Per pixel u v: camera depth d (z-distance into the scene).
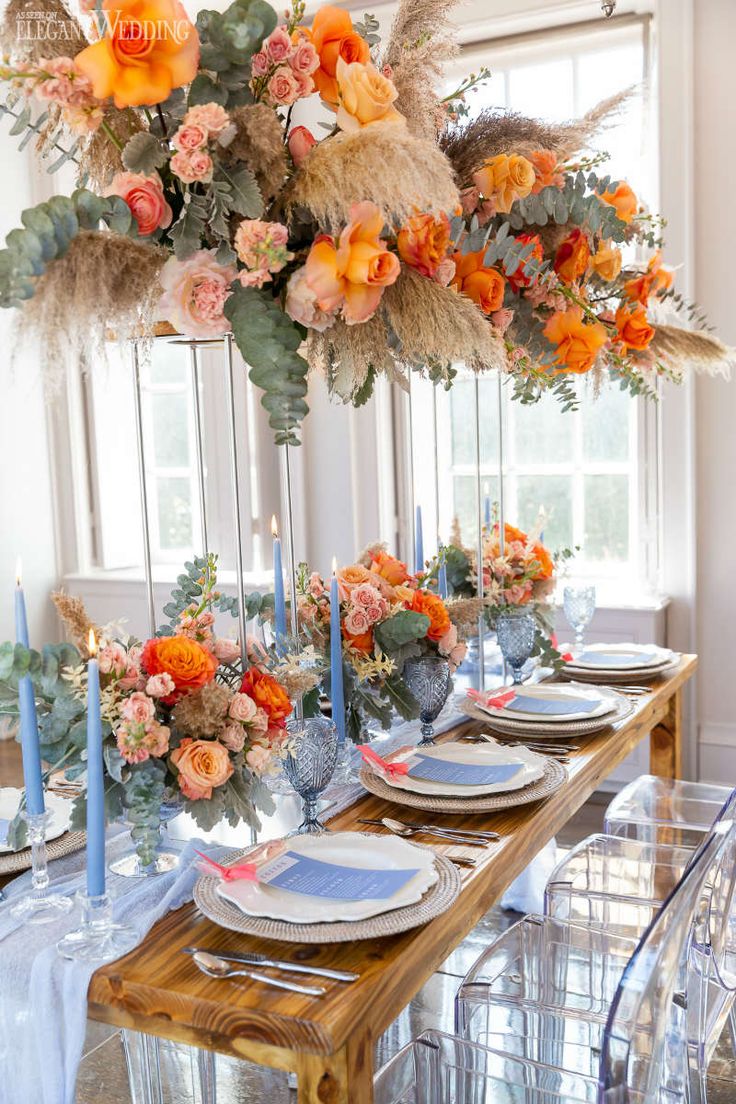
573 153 2.23
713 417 3.89
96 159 1.57
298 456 4.56
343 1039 1.18
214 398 4.70
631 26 3.93
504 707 2.36
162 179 1.58
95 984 1.30
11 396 4.91
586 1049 2.02
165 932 1.41
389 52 1.81
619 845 2.36
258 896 1.39
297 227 1.65
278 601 1.93
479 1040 1.72
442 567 2.61
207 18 1.52
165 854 1.65
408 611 2.07
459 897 1.48
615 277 2.32
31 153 4.84
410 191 1.40
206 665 1.52
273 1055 1.22
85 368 1.41
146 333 1.63
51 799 1.85
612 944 2.09
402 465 4.53
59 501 5.13
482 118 2.11
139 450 1.76
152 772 1.50
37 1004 1.33
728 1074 2.33
